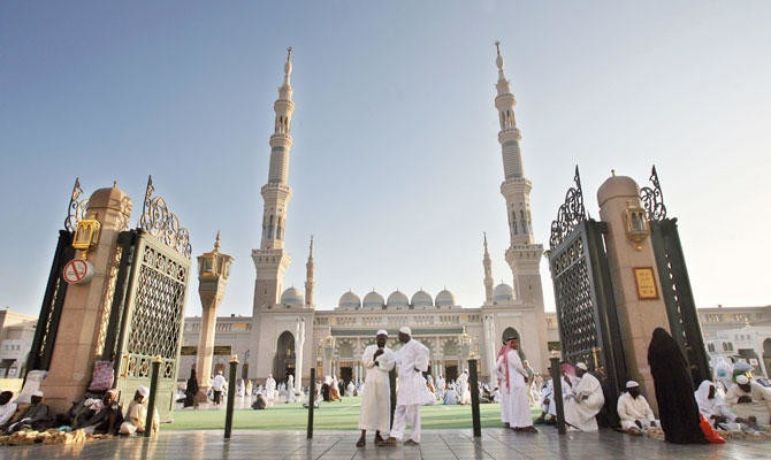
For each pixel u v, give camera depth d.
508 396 9.18
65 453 6.54
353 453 6.45
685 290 10.41
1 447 7.13
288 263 57.88
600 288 10.27
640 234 10.38
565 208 12.33
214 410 18.94
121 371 10.17
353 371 48.72
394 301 55.81
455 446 7.02
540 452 6.40
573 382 9.48
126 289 10.57
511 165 56.62
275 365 48.66
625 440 7.45
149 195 11.58
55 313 10.44
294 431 9.36
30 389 9.60
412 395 7.45
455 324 49.62
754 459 5.57
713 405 8.34
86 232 10.52
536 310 50.06
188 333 51.50
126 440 7.97
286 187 57.94
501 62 61.91
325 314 50.84
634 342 9.85
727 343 47.62
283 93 61.66
